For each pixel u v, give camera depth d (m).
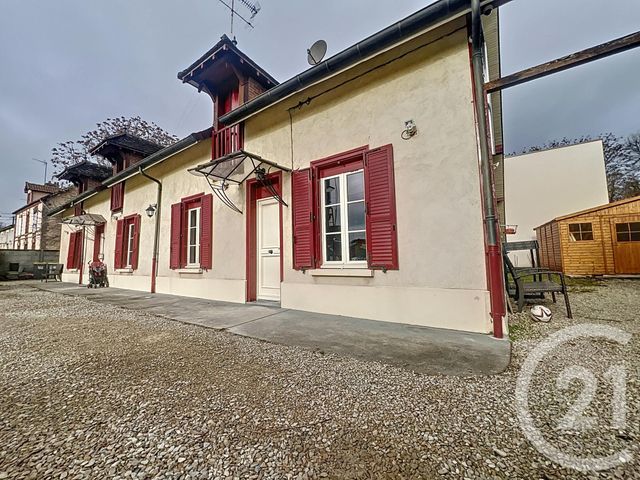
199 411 1.64
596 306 4.61
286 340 3.05
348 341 2.97
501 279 3.15
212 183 6.35
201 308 5.07
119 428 1.48
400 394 1.81
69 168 12.23
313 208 4.73
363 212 4.32
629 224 9.59
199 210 6.96
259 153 5.66
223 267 6.14
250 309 4.89
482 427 1.44
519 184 16.73
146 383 2.03
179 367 2.33
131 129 18.38
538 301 5.05
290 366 2.32
